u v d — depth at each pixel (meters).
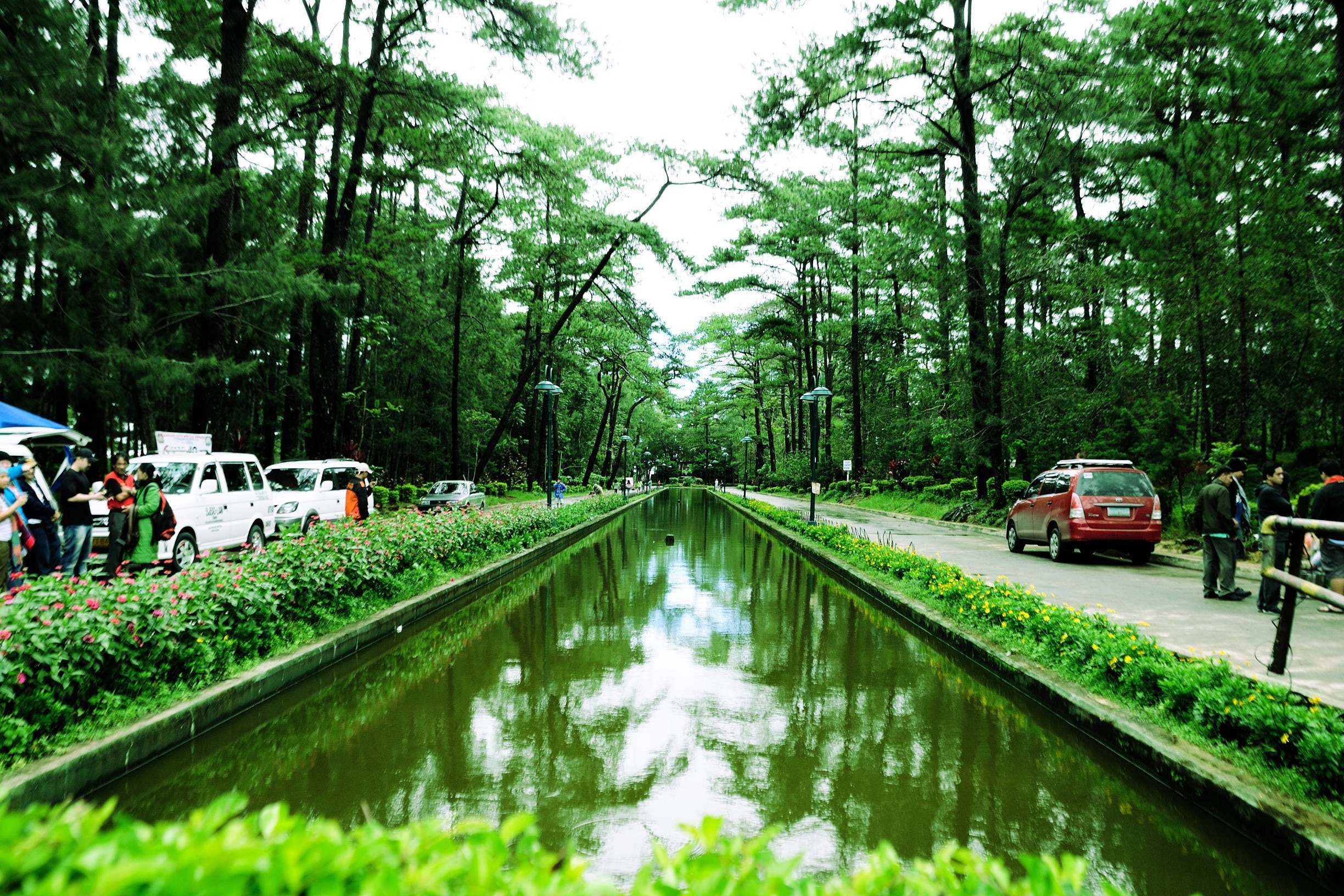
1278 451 19.97
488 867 1.42
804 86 20.12
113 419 25.61
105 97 13.09
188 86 13.99
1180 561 13.16
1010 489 22.55
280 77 20.86
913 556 11.88
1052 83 20.05
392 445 38.66
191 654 5.85
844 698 6.55
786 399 67.56
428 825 1.56
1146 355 21.16
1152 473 16.52
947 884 1.54
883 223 30.38
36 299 17.98
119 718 4.98
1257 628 7.70
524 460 51.47
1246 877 3.57
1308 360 17.34
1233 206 15.51
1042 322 26.92
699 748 5.34
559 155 24.45
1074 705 5.49
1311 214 15.00
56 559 9.29
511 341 41.34
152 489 9.58
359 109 22.66
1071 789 4.63
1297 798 3.78
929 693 6.69
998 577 11.12
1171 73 20.64
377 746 5.36
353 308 26.70
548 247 29.91
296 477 18.34
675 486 115.62
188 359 19.95
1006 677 6.74
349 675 7.34
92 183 13.28
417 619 9.66
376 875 1.35
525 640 8.92
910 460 35.47
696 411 85.88
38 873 1.34
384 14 20.59
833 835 4.01
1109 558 14.16
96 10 16.16
